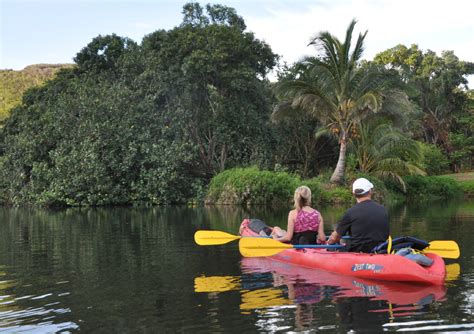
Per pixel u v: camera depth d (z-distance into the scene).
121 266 7.65
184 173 28.70
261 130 29.75
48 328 4.50
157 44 30.83
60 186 26.42
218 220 15.94
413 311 4.69
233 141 29.42
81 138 27.84
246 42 28.59
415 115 36.81
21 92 78.69
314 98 24.44
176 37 28.94
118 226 14.65
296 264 7.39
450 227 12.14
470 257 7.65
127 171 27.22
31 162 29.84
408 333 4.05
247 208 22.83
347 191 25.12
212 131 30.61
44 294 5.89
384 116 25.06
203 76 28.12
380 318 4.48
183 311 4.91
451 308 4.76
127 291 5.89
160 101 29.62
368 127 27.59
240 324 4.41
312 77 25.08
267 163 30.16
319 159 36.12
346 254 6.57
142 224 15.15
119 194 27.03
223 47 27.30
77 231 13.55
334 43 24.03
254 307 4.96
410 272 5.79
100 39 35.47
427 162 37.16
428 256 6.39
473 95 53.03
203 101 29.92
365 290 5.56
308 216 7.45
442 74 46.00
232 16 30.72
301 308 4.88
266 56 30.22
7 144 33.22
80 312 5.02
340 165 25.89
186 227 13.77
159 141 27.45
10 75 84.75
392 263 5.96
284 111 26.36
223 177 26.38
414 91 25.62
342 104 24.80
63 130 28.88
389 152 26.95
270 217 16.91
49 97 34.94
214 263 7.69
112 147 27.59
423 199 28.80
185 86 28.30
